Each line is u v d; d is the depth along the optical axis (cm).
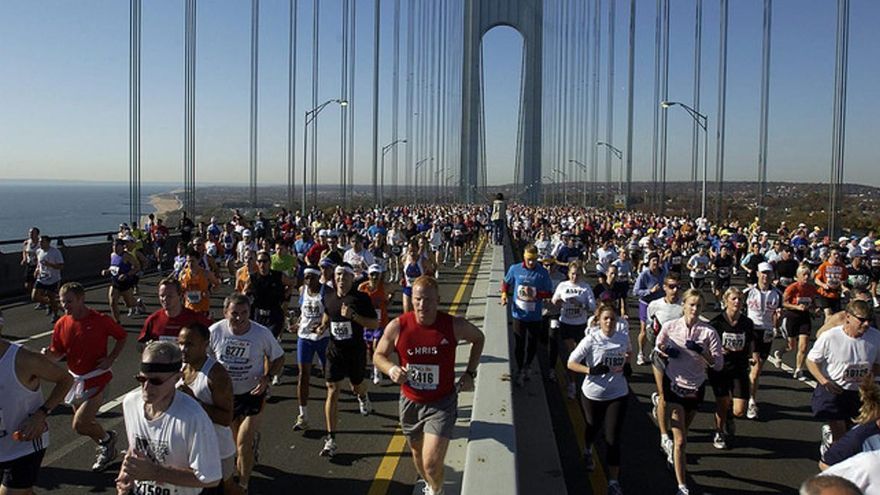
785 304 1040
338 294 702
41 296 1459
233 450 475
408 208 6159
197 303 973
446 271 2675
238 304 566
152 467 358
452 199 11369
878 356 615
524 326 884
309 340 730
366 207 6147
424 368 504
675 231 3061
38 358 459
